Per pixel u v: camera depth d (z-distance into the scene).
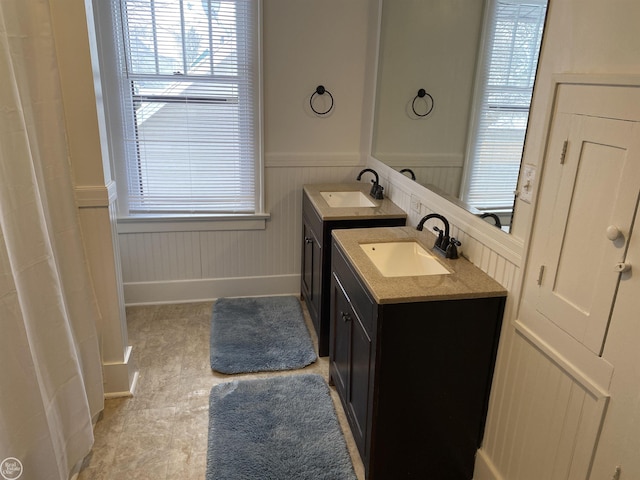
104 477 1.90
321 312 2.68
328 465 1.96
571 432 1.36
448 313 1.64
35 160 1.72
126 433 2.13
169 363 2.67
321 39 3.03
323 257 2.56
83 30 1.85
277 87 3.08
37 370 1.60
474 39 1.87
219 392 2.40
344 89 3.16
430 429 1.80
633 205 1.11
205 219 3.24
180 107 3.04
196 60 2.97
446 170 2.14
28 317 1.60
